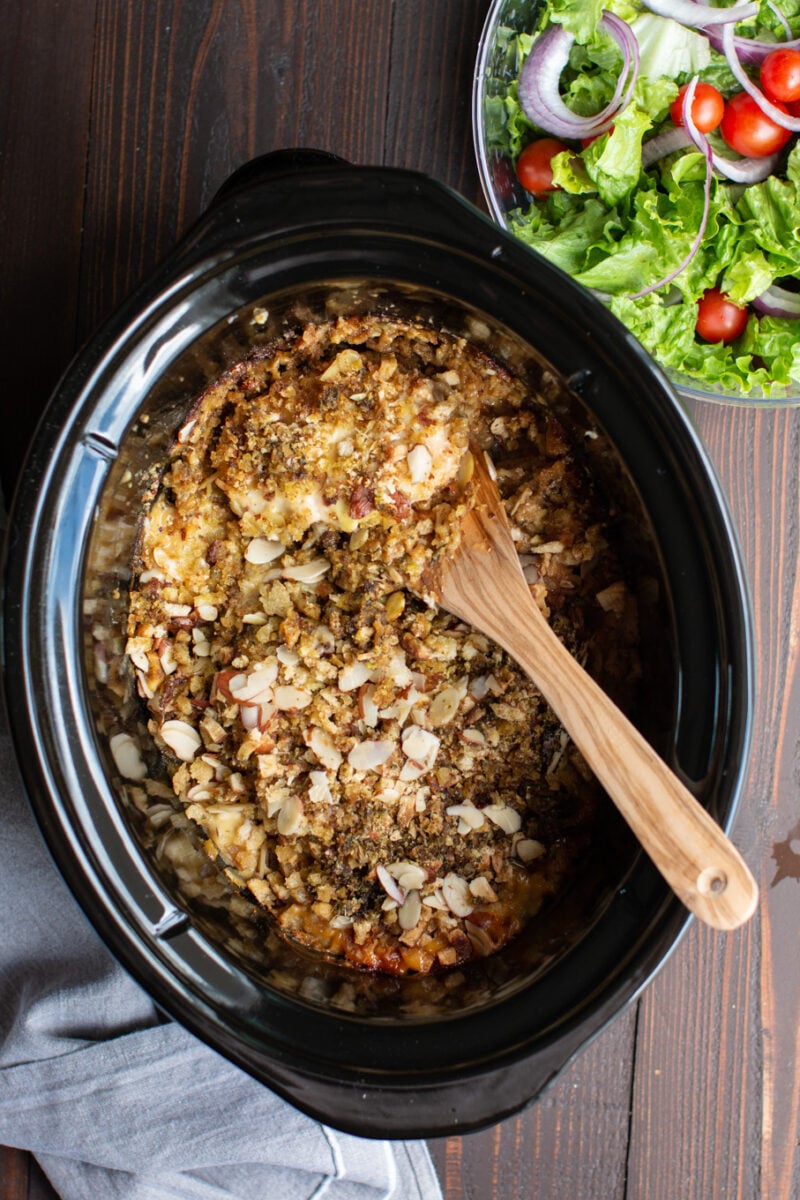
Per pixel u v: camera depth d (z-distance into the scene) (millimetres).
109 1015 702
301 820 645
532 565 640
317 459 634
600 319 579
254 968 623
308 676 643
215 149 711
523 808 646
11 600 596
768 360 693
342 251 594
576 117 685
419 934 641
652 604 610
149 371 604
